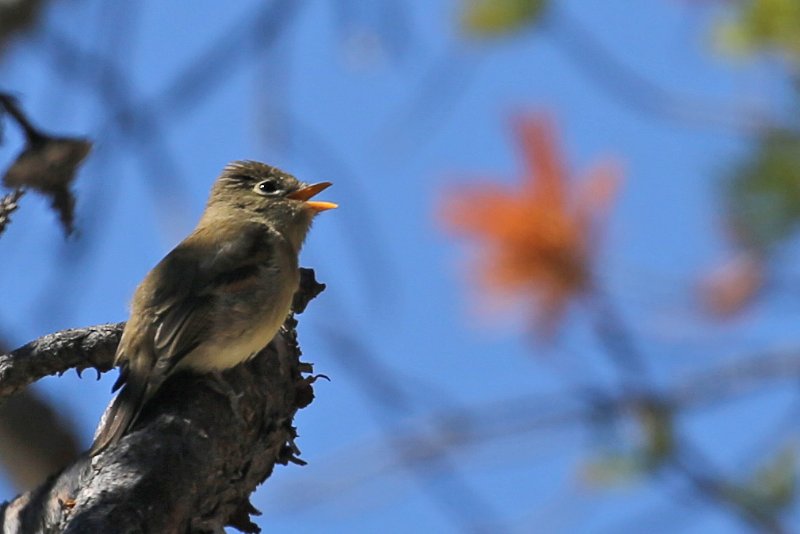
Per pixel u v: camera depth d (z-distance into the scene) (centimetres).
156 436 946
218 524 952
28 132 853
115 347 1104
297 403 1076
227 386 1023
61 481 958
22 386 1041
